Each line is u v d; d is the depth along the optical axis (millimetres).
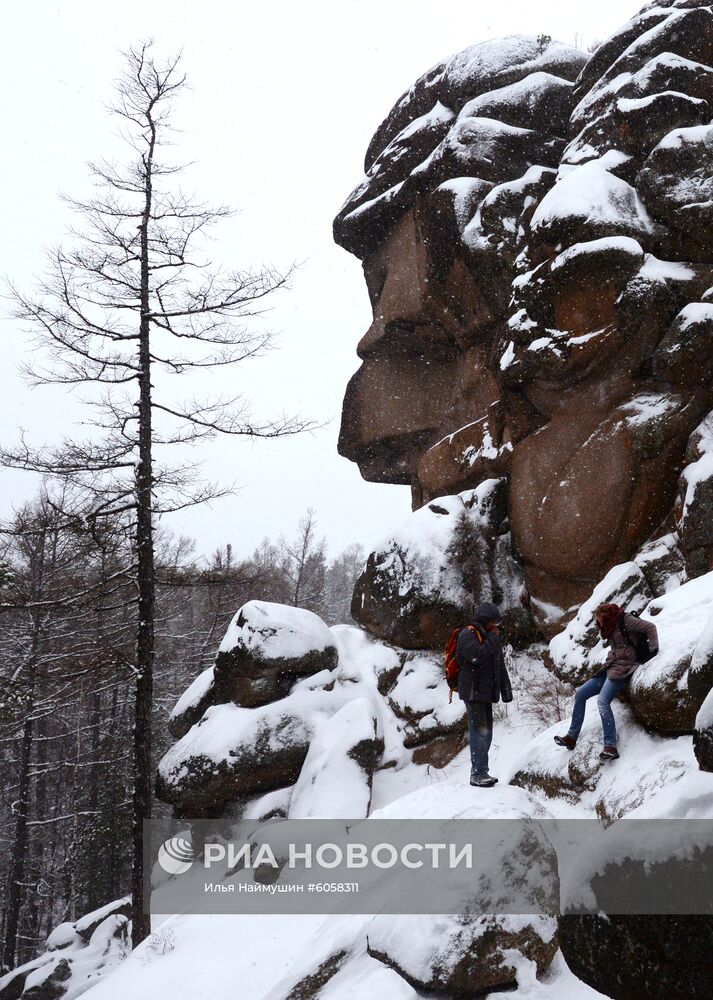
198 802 11875
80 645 13453
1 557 17141
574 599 12695
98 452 12461
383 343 18672
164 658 23562
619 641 7344
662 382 11891
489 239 15023
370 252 19484
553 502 12727
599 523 12125
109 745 23797
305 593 32688
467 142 16516
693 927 2385
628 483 11828
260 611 13188
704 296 11648
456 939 5008
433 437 18453
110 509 12328
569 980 5055
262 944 8547
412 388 18797
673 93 12922
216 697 13398
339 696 12844
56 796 27500
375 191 18484
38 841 24438
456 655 7641
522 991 4898
